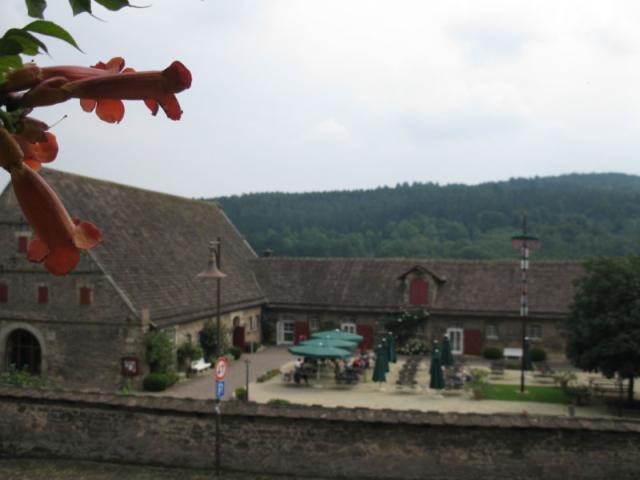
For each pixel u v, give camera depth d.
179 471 14.62
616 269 26.66
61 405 15.31
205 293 36.78
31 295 30.39
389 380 32.66
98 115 1.75
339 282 45.53
